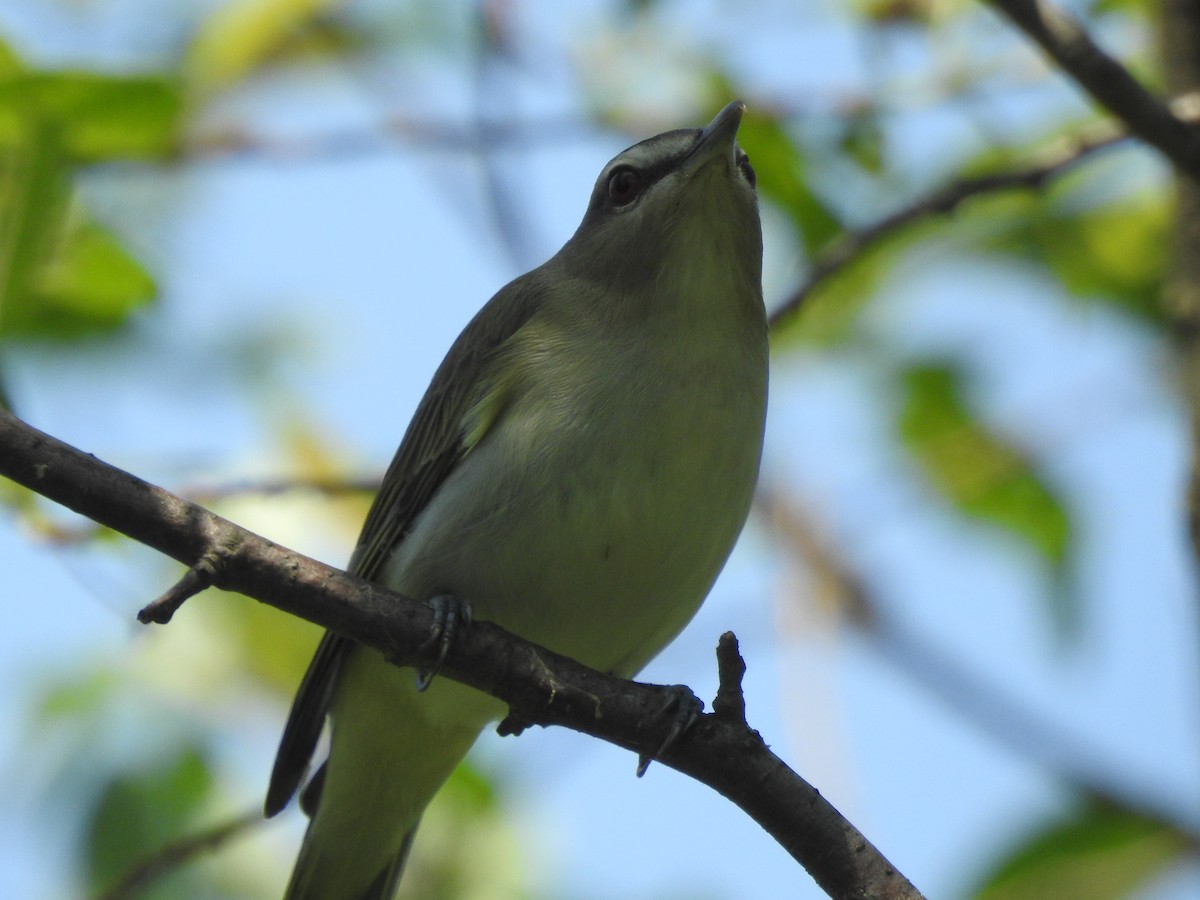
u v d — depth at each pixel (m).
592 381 9.52
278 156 11.20
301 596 7.82
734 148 10.09
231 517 11.88
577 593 9.55
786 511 12.00
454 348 10.62
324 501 12.05
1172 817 9.59
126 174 10.88
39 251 9.52
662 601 9.73
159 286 11.27
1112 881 9.49
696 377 9.53
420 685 9.30
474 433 9.73
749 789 7.88
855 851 7.74
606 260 10.05
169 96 9.99
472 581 9.59
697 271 9.74
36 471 7.23
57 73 9.59
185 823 12.05
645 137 11.25
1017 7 9.01
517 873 11.62
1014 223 12.34
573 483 9.40
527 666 8.20
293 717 10.27
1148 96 9.08
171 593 7.34
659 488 9.39
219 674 12.38
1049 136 12.11
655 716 8.04
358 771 10.66
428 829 11.79
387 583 10.12
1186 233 9.89
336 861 10.93
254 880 12.05
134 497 7.38
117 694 12.32
